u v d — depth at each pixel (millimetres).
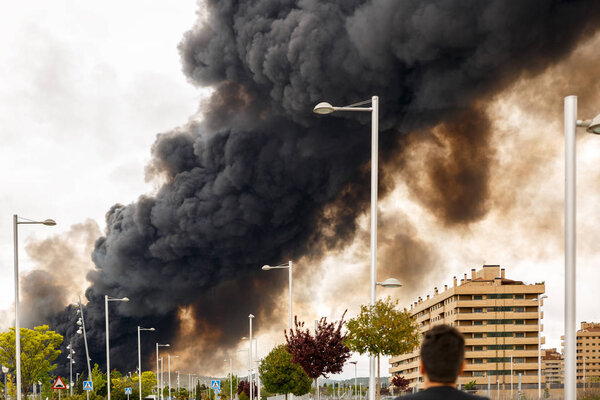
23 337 63719
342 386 136875
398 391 100188
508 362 133750
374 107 18969
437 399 3330
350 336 20438
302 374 44344
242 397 101938
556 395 85375
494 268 148375
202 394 161750
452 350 3410
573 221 10953
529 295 136750
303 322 31766
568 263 10859
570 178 11055
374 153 18984
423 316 165625
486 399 3377
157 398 102312
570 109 11156
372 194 19062
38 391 81375
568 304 10742
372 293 19672
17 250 27812
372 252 19328
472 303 136375
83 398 61125
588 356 167625
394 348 19922
